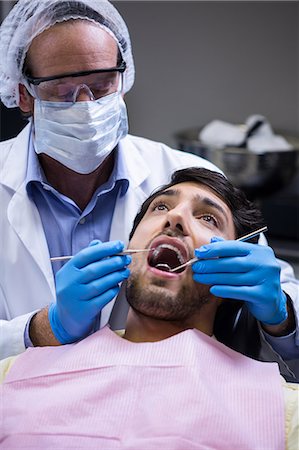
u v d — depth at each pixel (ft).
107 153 4.45
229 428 3.43
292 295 4.55
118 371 3.68
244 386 3.67
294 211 9.55
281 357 4.58
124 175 4.73
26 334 4.25
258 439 3.46
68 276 3.95
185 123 9.84
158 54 9.60
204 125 9.81
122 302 4.67
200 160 5.23
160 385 3.61
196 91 9.68
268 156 8.20
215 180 4.36
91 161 4.37
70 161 4.37
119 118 4.50
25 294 4.68
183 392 3.56
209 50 9.50
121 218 4.75
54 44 4.10
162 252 4.10
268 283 3.94
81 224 4.72
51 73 4.14
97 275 3.92
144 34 9.54
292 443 3.47
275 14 9.22
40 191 4.74
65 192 4.69
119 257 3.98
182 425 3.43
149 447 3.37
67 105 4.24
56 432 3.49
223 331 4.46
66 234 4.69
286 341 4.41
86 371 3.73
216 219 4.20
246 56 9.45
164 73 9.67
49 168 4.67
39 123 4.36
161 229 4.08
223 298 4.18
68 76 4.11
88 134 4.27
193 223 4.10
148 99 9.80
